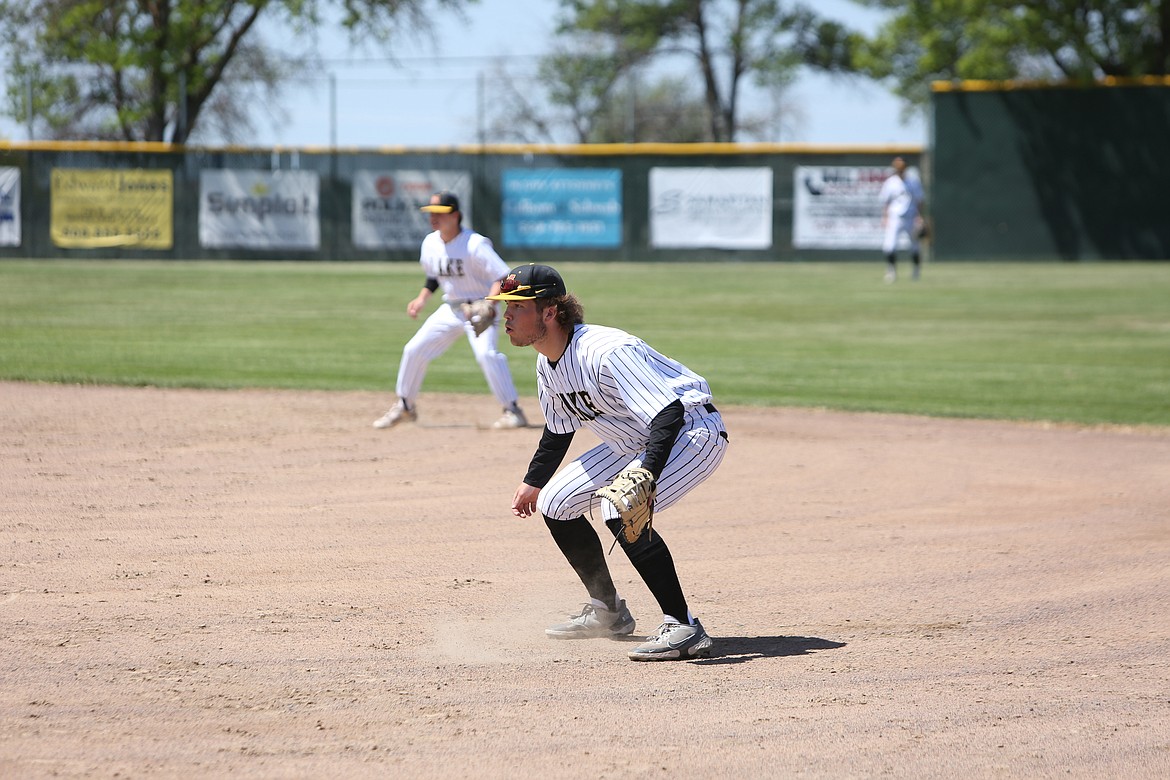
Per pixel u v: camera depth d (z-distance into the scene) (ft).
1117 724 44.78
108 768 39.68
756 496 87.35
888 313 219.41
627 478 49.49
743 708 46.32
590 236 362.94
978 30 409.08
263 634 55.01
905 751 42.06
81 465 91.86
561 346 51.24
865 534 76.64
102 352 158.71
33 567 65.05
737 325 199.31
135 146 361.92
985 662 52.42
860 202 356.59
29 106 404.57
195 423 111.04
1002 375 148.87
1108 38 405.80
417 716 45.01
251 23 417.28
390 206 363.15
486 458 98.37
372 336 181.37
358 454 98.99
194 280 285.84
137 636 54.19
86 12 397.60
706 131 581.94
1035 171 362.74
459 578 65.57
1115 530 78.23
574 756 41.34
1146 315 216.54
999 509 84.02
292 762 40.45
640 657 52.21
